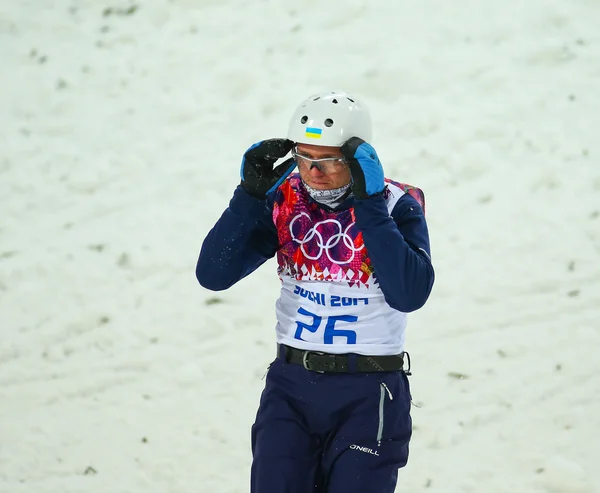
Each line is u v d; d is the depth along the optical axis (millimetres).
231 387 15734
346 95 9180
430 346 16156
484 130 20375
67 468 14594
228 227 9320
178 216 19094
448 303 16969
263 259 9789
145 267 18062
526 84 21469
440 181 19359
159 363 16234
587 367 15727
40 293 17719
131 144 20766
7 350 16672
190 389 15750
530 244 18062
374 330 9250
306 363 9289
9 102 21938
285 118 20984
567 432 14703
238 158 20234
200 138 20812
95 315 17156
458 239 18188
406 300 8781
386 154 19906
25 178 20172
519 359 15906
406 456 9562
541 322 16531
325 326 9273
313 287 9320
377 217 8711
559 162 19672
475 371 15719
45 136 21109
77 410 15539
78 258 18344
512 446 14508
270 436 9312
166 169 20141
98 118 21453
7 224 19203
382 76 21750
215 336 16688
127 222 19031
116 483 14305
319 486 9523
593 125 20469
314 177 8992
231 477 14289
